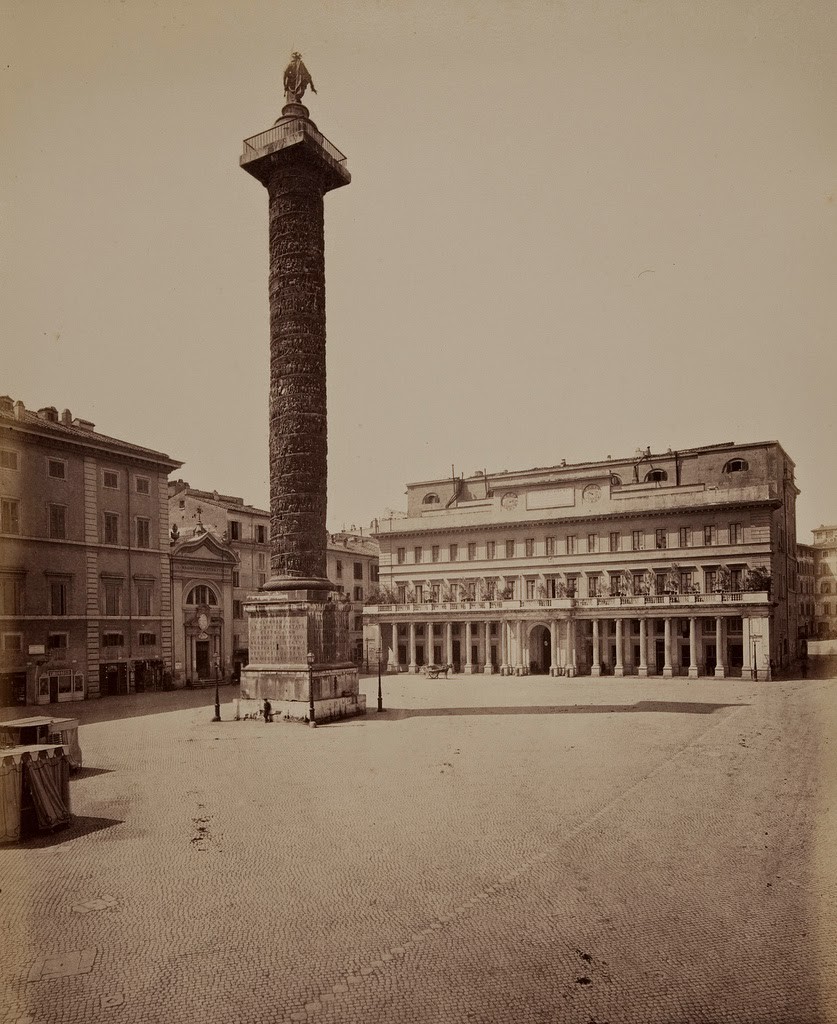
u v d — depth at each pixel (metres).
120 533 51.12
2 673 42.72
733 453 67.25
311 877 14.59
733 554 62.09
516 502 72.06
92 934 12.13
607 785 21.42
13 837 16.83
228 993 10.30
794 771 22.05
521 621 68.00
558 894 13.44
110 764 25.50
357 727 33.78
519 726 33.16
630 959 10.97
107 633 49.62
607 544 67.75
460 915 12.70
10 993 10.30
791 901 12.56
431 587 75.81
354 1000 10.08
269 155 36.72
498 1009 9.80
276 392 37.22
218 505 65.44
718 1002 9.80
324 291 37.97
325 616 37.09
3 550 43.16
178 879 14.55
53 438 45.88
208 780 22.95
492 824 17.89
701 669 60.66
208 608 59.16
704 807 18.55
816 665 62.22
